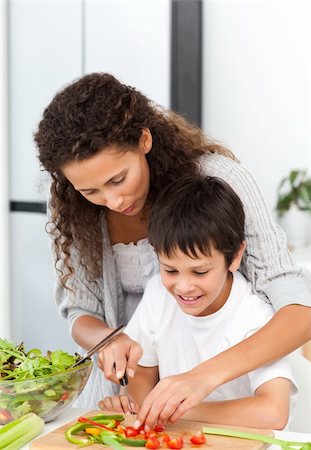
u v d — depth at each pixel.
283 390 1.33
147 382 1.54
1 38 3.29
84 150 1.34
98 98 1.38
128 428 1.21
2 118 3.31
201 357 1.48
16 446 1.19
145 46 3.27
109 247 1.70
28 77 3.31
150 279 1.61
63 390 1.28
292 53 3.40
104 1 3.27
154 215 1.38
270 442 1.16
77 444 1.17
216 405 1.32
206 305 1.37
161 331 1.52
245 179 1.52
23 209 3.32
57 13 3.28
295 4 3.38
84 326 1.68
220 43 3.42
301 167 3.44
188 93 3.29
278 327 1.36
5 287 3.34
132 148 1.39
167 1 3.24
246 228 1.49
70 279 1.71
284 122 3.44
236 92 3.43
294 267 1.49
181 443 1.14
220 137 3.46
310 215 3.35
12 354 1.34
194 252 1.31
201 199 1.35
